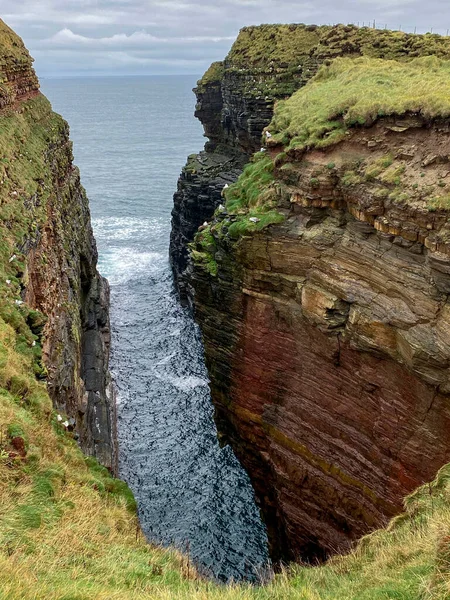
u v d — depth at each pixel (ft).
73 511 48.34
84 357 135.23
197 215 220.23
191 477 122.11
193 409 145.28
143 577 41.93
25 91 164.55
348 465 89.66
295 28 217.36
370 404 85.30
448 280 71.92
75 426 82.58
